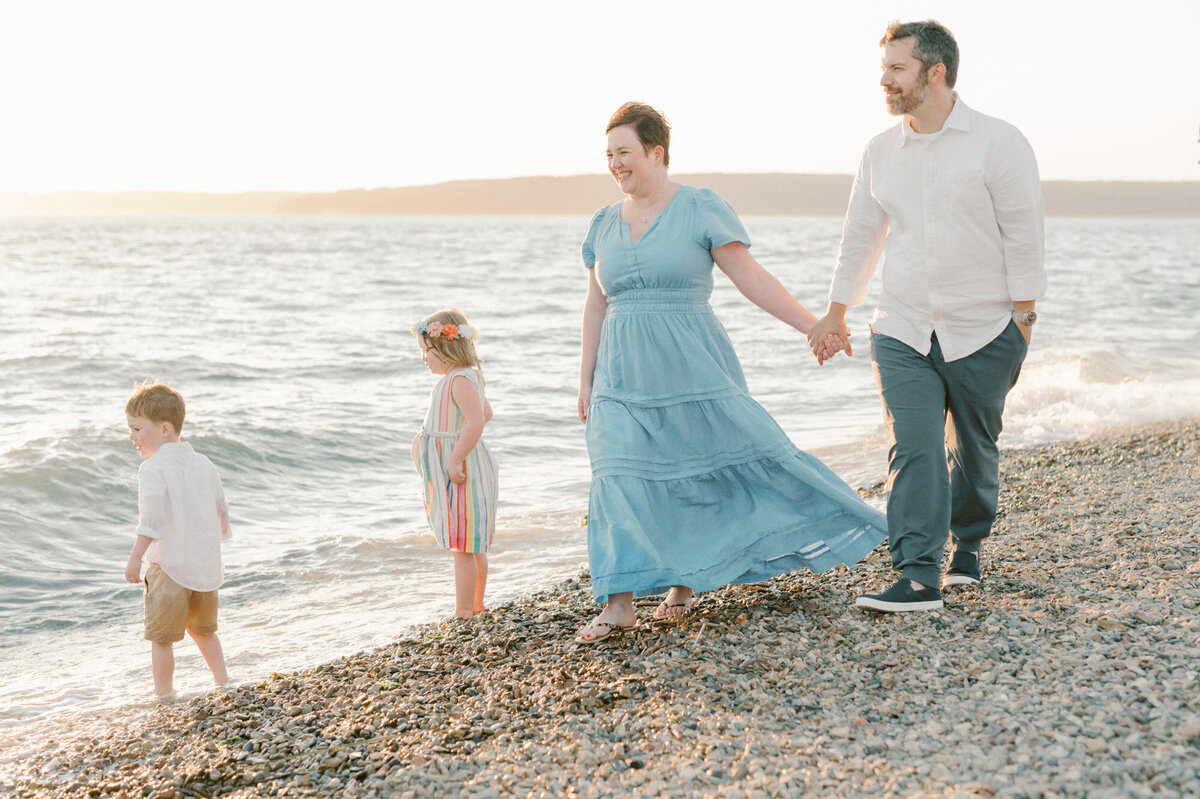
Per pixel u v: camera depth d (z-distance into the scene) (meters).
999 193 3.57
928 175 3.64
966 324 3.69
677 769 2.66
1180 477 6.48
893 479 3.78
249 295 34.44
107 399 13.52
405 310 29.14
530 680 3.54
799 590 4.21
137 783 3.17
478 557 5.11
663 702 3.15
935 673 3.18
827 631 3.64
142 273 47.84
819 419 12.34
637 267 3.75
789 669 3.33
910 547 3.72
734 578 3.61
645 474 3.64
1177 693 2.81
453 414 4.88
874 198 3.82
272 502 8.59
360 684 3.87
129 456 9.30
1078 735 2.63
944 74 3.54
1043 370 14.52
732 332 22.20
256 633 5.35
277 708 3.73
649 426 3.71
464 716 3.29
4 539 7.20
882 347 3.81
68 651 5.30
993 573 4.20
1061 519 5.34
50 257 64.94
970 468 3.91
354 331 23.00
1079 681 2.97
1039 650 3.27
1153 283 38.84
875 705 2.99
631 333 3.76
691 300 3.78
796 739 2.79
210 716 3.80
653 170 3.77
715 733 2.88
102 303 29.97
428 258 70.38
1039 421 10.75
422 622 5.35
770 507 3.77
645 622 4.04
